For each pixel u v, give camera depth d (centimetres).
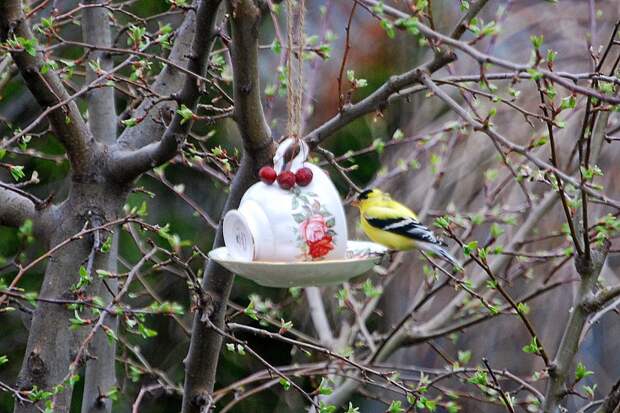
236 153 918
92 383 952
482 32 739
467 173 1343
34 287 1570
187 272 771
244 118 771
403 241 1012
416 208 1380
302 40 859
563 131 1239
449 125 1116
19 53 787
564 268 1270
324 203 779
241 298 1772
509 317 1283
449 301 1380
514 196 1321
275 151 798
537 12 1395
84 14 988
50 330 884
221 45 1456
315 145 823
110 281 989
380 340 1302
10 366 1633
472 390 1326
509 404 808
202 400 851
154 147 863
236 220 776
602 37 1356
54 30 946
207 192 1703
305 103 1302
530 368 1249
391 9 624
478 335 1308
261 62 1578
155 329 1709
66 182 1616
